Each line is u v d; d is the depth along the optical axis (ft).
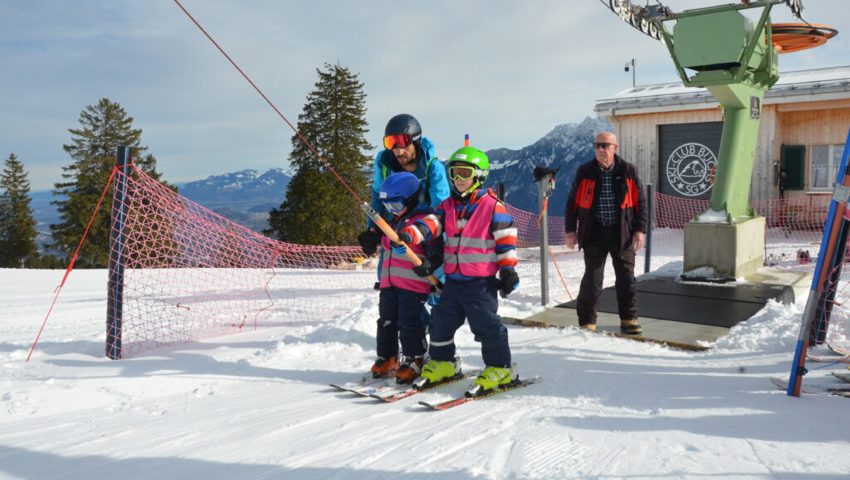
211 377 14.37
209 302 28.68
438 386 12.81
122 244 16.88
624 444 9.11
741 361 14.57
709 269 25.52
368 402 12.01
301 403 12.08
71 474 8.77
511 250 11.84
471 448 9.17
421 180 13.96
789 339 15.80
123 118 176.86
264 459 9.08
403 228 12.26
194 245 25.48
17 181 199.62
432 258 12.26
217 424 10.90
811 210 55.42
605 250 18.24
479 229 11.91
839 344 15.57
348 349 16.56
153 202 19.16
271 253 32.01
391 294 13.42
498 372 12.16
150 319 23.81
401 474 8.27
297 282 37.32
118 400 12.75
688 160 59.72
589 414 10.67
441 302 12.47
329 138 133.18
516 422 10.42
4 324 24.36
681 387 12.28
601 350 15.87
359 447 9.44
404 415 11.06
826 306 15.34
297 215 127.34
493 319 12.13
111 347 16.72
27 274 47.52
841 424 9.75
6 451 9.73
